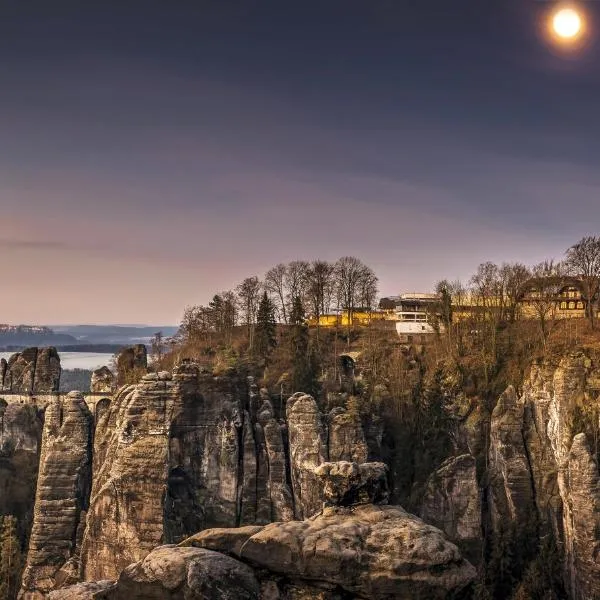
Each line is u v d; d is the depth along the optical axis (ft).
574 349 460.96
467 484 410.11
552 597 360.89
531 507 417.90
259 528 113.70
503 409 443.73
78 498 377.50
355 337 577.02
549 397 445.37
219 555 107.45
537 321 538.06
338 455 392.27
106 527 337.31
